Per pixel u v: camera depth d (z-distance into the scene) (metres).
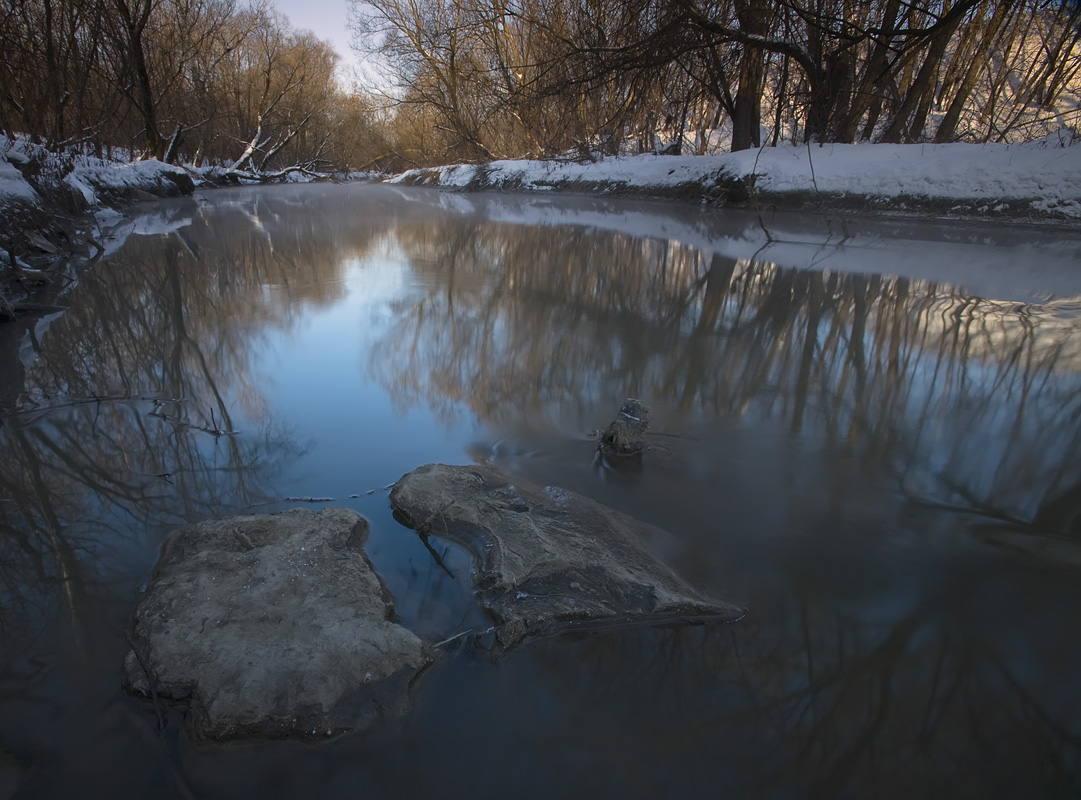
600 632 1.82
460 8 21.38
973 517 2.39
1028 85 16.44
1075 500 2.49
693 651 1.75
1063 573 2.07
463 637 1.77
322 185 28.77
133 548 2.17
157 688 1.54
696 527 2.32
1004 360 4.03
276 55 29.06
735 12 12.02
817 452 2.90
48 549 2.16
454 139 26.84
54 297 5.65
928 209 10.09
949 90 16.77
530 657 1.72
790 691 1.62
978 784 1.37
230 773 1.37
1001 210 9.38
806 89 14.41
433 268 7.39
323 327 4.93
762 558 2.15
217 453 2.87
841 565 2.12
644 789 1.35
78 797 1.31
